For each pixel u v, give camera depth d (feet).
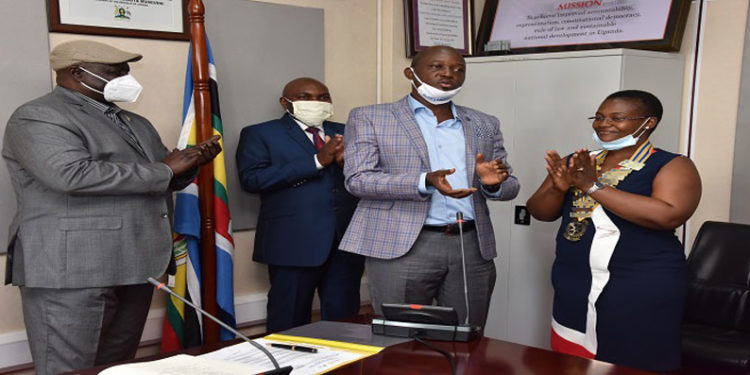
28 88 8.04
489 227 7.50
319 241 8.84
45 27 8.09
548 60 9.58
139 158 7.13
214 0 9.36
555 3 10.53
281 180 8.68
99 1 8.45
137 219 6.87
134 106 8.90
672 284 6.20
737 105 9.55
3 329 8.22
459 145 7.38
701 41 9.86
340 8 10.74
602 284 6.31
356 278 9.55
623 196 6.11
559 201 6.93
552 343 6.86
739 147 9.54
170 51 9.14
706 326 8.54
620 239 6.28
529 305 9.97
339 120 10.94
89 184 6.31
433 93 7.11
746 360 7.42
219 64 9.49
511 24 11.00
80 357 6.70
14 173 6.75
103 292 6.66
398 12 11.14
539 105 9.73
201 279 8.70
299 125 9.21
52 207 6.52
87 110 6.81
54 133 6.35
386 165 7.20
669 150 10.00
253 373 3.67
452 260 7.16
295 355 4.29
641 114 6.35
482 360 4.33
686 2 9.52
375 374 4.08
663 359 6.21
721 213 9.86
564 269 6.70
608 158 6.78
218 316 8.86
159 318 9.26
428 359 4.35
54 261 6.44
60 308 6.56
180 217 8.38
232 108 9.66
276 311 9.16
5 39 7.84
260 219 9.32
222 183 8.75
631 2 9.81
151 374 3.64
